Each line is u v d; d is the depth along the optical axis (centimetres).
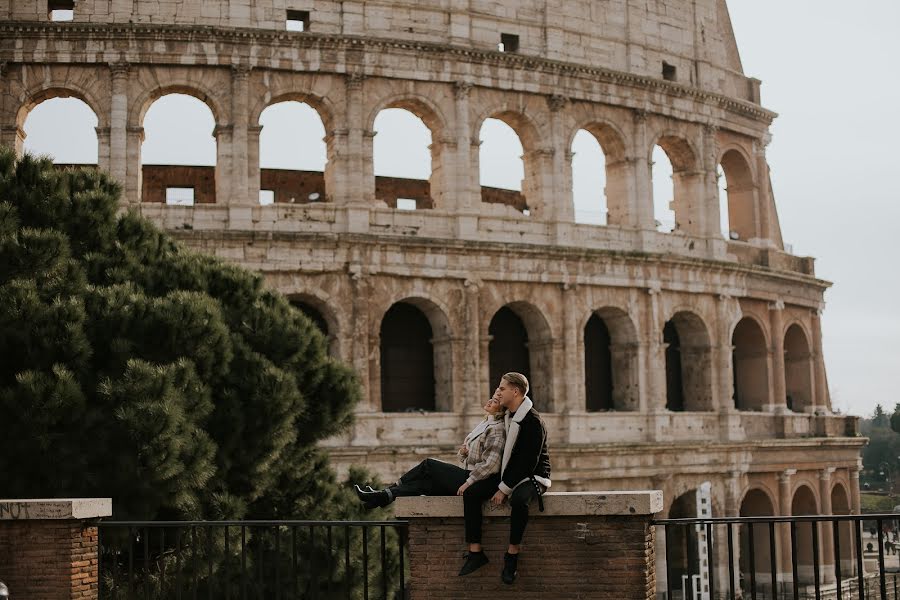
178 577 2631
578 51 7581
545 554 2398
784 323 8744
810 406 9038
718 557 7756
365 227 6725
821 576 8619
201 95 6650
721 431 7944
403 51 6912
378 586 4262
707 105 8119
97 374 3744
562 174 7350
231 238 6400
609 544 2381
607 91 7581
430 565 2434
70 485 3550
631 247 7631
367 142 6819
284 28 6769
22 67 6391
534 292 7162
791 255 8888
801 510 8775
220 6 6669
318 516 4359
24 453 3550
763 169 8662
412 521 2453
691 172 8125
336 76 6812
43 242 3891
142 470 3588
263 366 4219
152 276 4322
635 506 2361
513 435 2334
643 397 7525
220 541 3884
